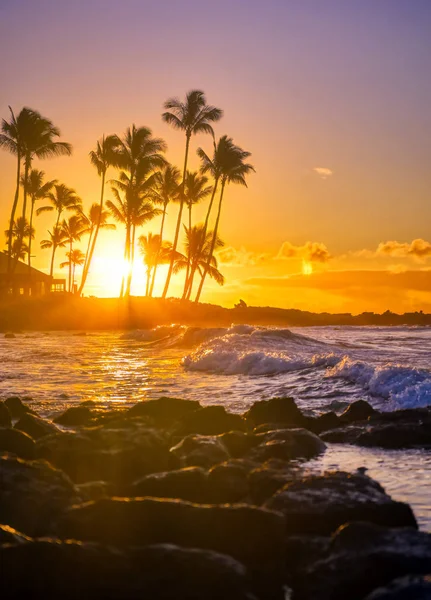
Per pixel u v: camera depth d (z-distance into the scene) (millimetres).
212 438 9047
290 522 6027
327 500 6219
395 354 25078
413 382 15016
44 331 57938
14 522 5945
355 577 5035
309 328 62656
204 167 66625
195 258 69250
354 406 12047
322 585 5070
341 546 5398
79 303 63969
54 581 4547
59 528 5602
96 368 22828
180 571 4590
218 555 4758
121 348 33031
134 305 64688
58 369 22562
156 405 11562
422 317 77250
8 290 63062
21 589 4523
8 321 59812
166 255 75625
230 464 7512
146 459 7820
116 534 5465
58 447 8008
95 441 8086
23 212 63531
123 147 64312
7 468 6824
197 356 23531
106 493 6887
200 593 4500
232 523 5461
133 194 64688
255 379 18812
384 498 6293
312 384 16984
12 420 11789
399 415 11234
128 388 17469
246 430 10625
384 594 4668
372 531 5477
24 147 58500
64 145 58875
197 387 17547
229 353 22281
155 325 63188
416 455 9383
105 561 4617
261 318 70375
